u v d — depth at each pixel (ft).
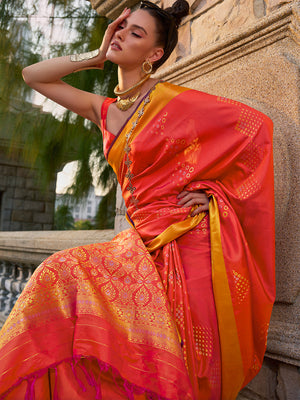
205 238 4.47
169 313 3.76
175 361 3.50
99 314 3.56
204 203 4.53
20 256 10.57
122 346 3.53
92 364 3.49
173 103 4.58
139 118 4.68
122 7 9.27
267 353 5.10
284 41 5.75
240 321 4.13
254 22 6.04
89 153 17.39
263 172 4.36
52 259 3.92
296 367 4.80
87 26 17.19
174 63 7.63
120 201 8.50
